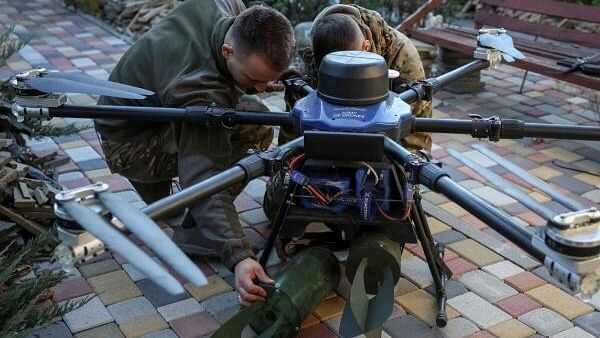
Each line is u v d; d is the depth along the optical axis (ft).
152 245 4.23
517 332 7.66
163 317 7.84
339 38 7.82
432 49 16.48
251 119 7.01
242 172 5.80
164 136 8.76
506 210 10.46
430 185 5.56
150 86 8.21
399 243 7.11
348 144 6.02
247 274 6.40
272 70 7.14
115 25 21.33
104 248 4.57
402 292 8.34
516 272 8.78
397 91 8.55
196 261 8.96
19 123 10.53
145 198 9.77
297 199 7.00
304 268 6.96
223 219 6.64
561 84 16.52
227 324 6.31
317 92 6.82
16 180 9.15
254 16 7.07
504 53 8.38
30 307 6.58
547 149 12.87
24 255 7.25
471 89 15.88
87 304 7.99
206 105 7.32
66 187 10.89
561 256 4.29
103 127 9.06
